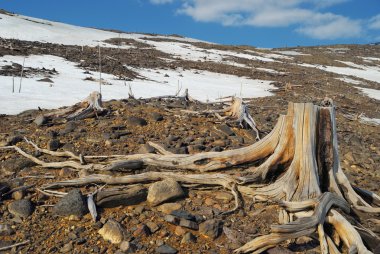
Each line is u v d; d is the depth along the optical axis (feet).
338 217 17.99
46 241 17.83
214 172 23.50
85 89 60.18
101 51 128.26
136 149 28.22
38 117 33.88
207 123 36.45
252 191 21.74
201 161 23.94
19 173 24.12
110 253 17.20
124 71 90.12
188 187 22.34
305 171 20.44
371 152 39.55
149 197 20.84
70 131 31.42
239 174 22.86
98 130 32.07
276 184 21.24
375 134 52.95
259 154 23.11
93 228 18.75
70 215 19.39
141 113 37.68
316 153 20.99
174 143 29.73
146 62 116.57
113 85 68.80
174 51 170.50
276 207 20.79
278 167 21.79
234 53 198.49
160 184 21.21
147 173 22.56
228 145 30.76
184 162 23.97
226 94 80.33
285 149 21.65
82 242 17.75
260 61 173.78
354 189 22.30
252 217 20.16
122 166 23.66
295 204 18.71
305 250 17.75
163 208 20.47
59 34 166.81
